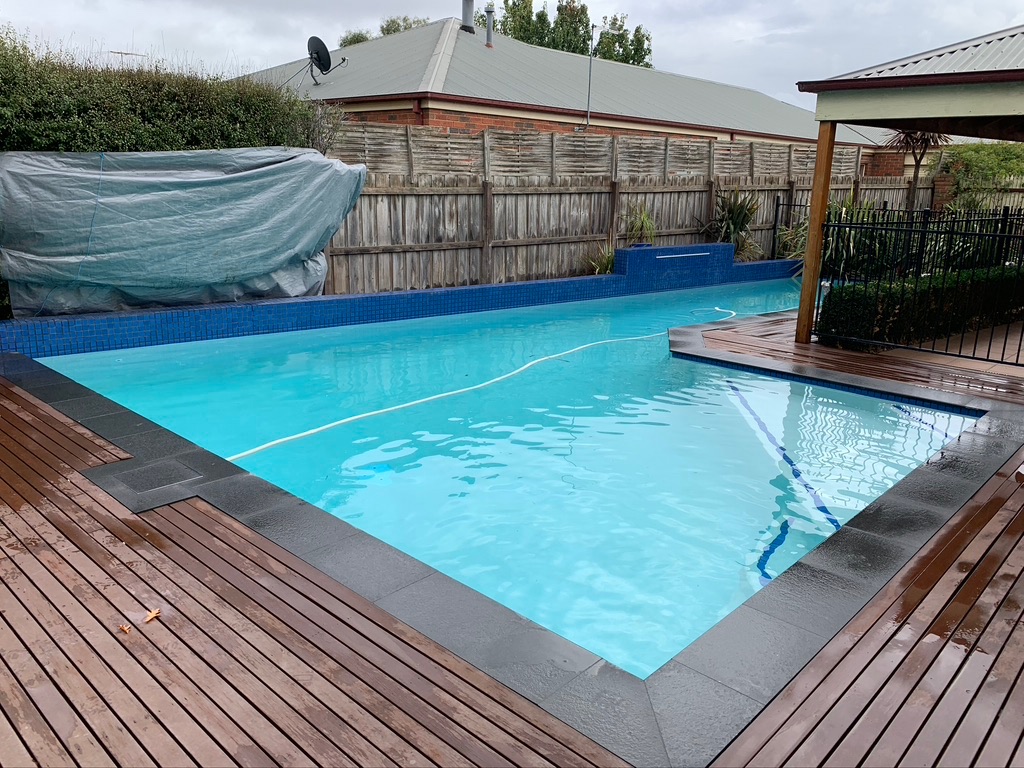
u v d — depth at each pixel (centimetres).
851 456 548
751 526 445
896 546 351
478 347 888
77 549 333
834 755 216
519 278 1174
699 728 226
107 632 270
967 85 665
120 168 757
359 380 738
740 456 550
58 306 769
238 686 241
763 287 1427
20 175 703
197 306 847
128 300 810
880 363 732
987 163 1925
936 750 218
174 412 631
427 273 1064
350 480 506
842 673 254
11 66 711
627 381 741
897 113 709
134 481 409
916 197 1850
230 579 308
